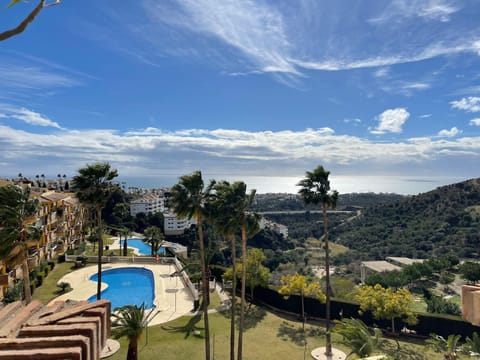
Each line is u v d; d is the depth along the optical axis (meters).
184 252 77.31
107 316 8.73
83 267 48.78
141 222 115.50
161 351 24.12
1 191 25.17
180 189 25.72
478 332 28.36
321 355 24.95
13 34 5.89
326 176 27.28
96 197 29.72
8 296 31.03
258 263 38.09
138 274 47.62
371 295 30.75
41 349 6.45
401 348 27.33
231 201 25.19
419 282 71.38
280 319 33.28
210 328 29.11
